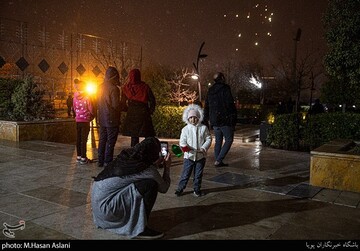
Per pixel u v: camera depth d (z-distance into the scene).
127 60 21.52
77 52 24.17
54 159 8.32
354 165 6.11
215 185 6.42
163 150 5.36
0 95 12.55
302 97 28.62
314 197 5.79
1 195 5.58
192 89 25.36
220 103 7.81
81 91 7.73
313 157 6.44
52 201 5.32
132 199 3.98
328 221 4.75
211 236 4.19
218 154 8.12
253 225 4.55
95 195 4.05
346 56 7.80
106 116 7.24
